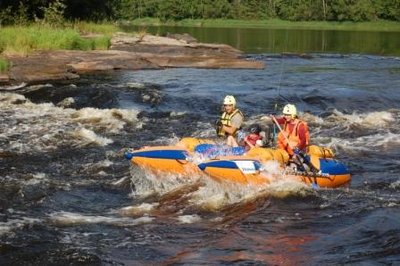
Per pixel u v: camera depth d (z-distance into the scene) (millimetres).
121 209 9172
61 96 18344
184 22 101250
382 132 15039
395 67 29375
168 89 20234
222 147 10508
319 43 48906
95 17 46812
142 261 7160
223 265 7012
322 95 19562
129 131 14523
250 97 19078
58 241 7723
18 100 17547
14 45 26625
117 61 26359
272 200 9414
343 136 14570
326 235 7949
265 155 9984
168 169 10172
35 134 13758
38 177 10641
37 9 39875
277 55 35250
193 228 8328
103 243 7703
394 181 10820
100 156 12172
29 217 8641
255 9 103938
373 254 7203
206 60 28141
